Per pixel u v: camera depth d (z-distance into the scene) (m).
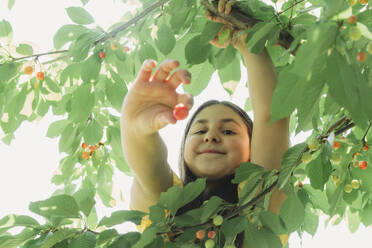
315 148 2.10
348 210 3.13
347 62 1.36
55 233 2.00
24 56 2.96
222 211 2.22
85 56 2.75
